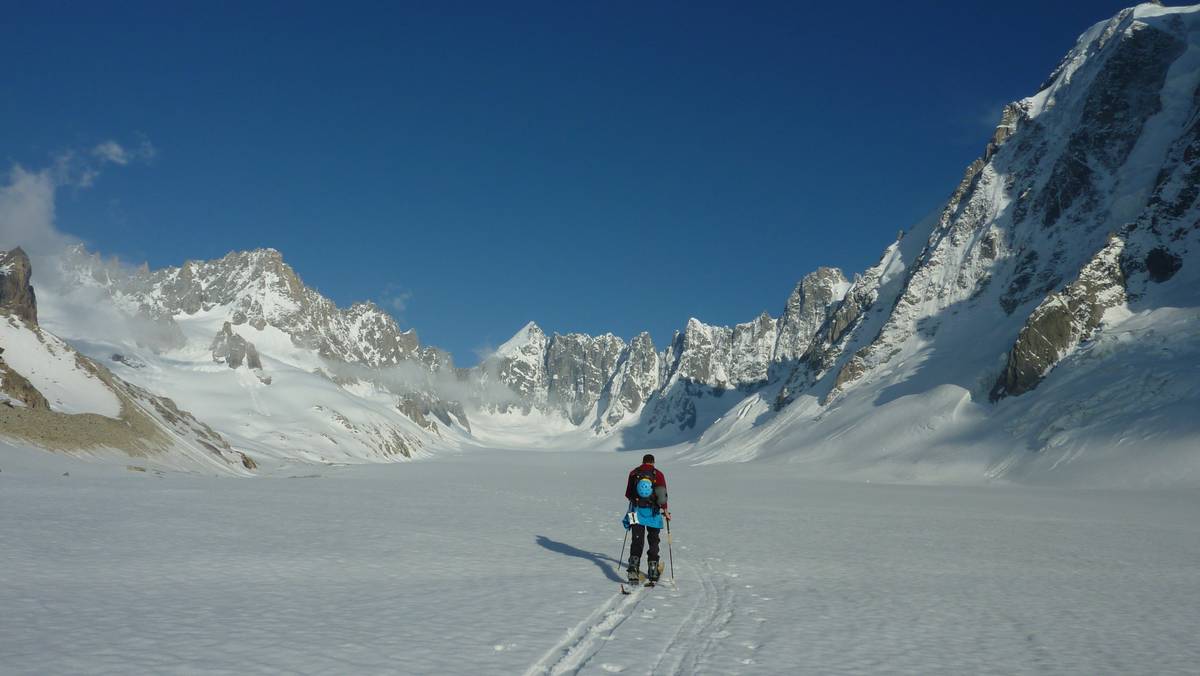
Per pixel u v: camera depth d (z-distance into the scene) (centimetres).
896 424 13138
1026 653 1100
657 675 899
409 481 7700
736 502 5222
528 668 898
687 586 1609
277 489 4747
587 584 1558
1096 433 9131
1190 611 1479
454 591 1408
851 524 3469
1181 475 7475
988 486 9056
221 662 859
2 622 1000
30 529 1961
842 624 1259
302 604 1222
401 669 866
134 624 1027
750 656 1012
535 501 4569
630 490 1602
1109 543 2825
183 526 2247
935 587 1714
